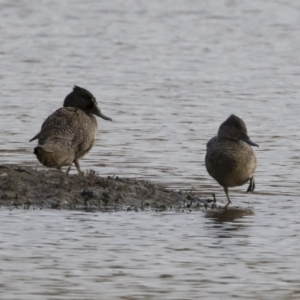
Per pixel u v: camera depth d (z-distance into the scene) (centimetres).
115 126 2275
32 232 1323
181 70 3241
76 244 1270
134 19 4788
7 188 1498
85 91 1641
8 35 4166
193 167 1852
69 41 4009
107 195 1506
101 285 1105
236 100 2656
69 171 1694
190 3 5475
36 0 5534
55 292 1077
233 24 4616
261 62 3462
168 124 2308
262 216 1464
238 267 1186
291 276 1154
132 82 2973
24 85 2888
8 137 2114
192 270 1169
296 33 4319
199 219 1435
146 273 1155
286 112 2483
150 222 1402
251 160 1573
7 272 1145
